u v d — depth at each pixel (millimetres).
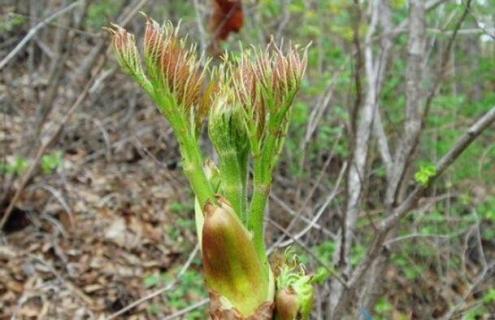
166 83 1394
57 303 5492
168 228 6719
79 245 6254
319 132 6039
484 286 4719
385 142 4062
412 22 3543
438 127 6191
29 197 6430
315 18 6383
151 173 7477
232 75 1394
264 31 6438
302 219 4562
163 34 1394
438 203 5492
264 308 1376
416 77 3459
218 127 1391
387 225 2816
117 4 7750
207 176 1455
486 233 5746
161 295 5617
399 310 4891
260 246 1403
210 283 1393
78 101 5543
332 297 3545
